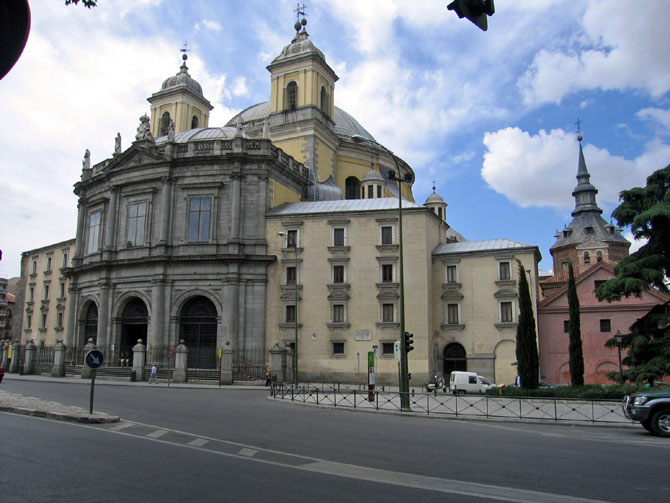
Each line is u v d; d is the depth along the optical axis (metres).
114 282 55.53
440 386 46.56
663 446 16.06
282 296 51.56
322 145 64.94
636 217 31.67
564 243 98.19
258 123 68.38
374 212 51.59
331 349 50.19
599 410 26.09
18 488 9.64
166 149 55.03
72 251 74.81
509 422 23.11
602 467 12.45
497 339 49.38
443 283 51.75
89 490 9.58
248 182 53.78
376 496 9.46
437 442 16.19
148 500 9.01
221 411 24.08
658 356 29.95
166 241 53.62
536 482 10.83
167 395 32.66
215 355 51.53
